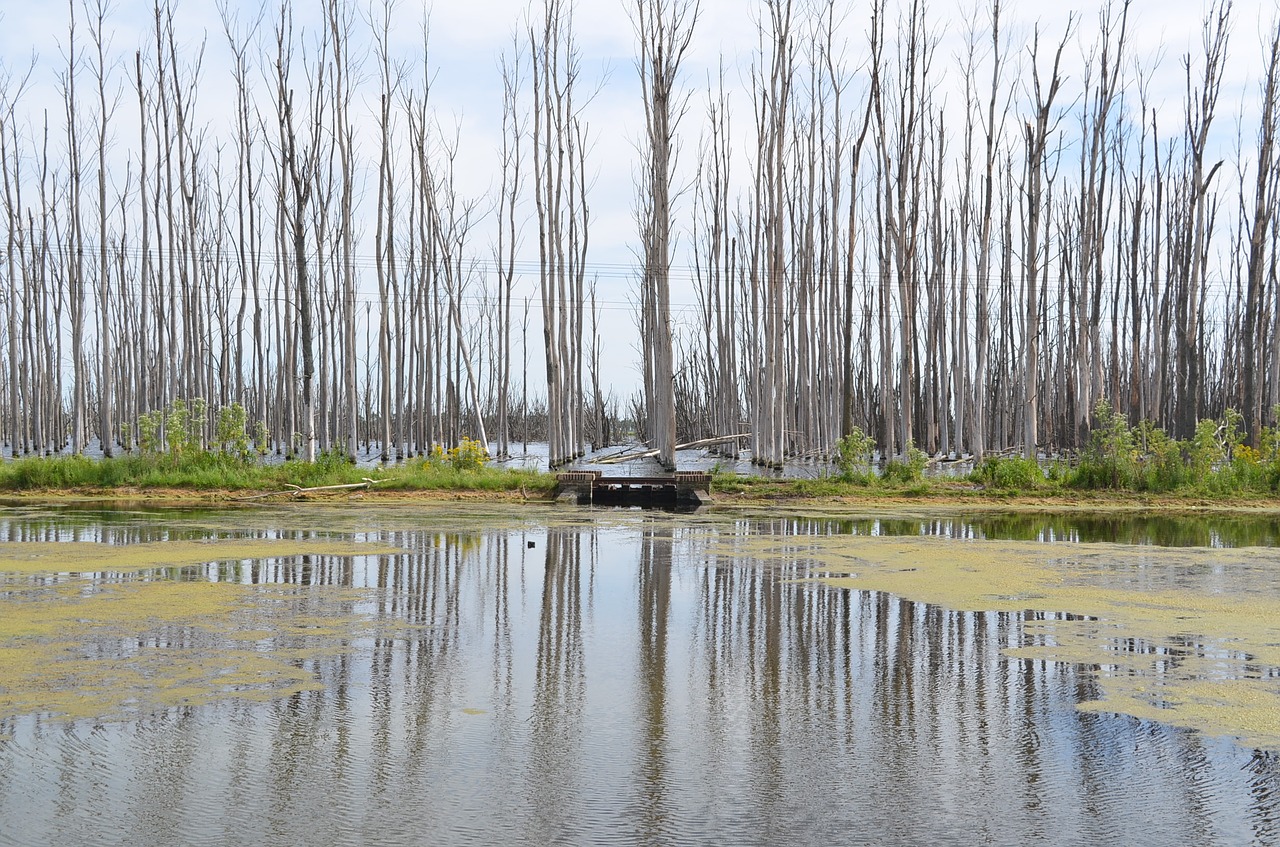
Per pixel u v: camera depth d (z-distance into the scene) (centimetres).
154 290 5019
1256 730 762
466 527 2048
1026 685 874
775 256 3825
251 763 682
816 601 1238
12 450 5478
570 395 4609
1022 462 2989
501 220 4791
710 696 838
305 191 3362
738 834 582
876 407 5806
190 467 2953
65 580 1341
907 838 580
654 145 3622
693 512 2456
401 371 4581
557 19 3944
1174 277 4562
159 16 4453
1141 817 612
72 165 4516
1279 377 4328
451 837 575
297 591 1275
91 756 693
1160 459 2934
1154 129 4616
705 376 7800
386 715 781
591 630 1072
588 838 575
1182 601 1242
